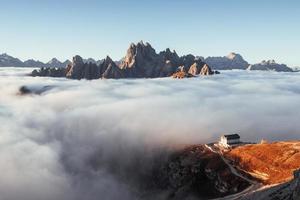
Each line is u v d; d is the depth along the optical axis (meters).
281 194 117.38
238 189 192.25
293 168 185.75
